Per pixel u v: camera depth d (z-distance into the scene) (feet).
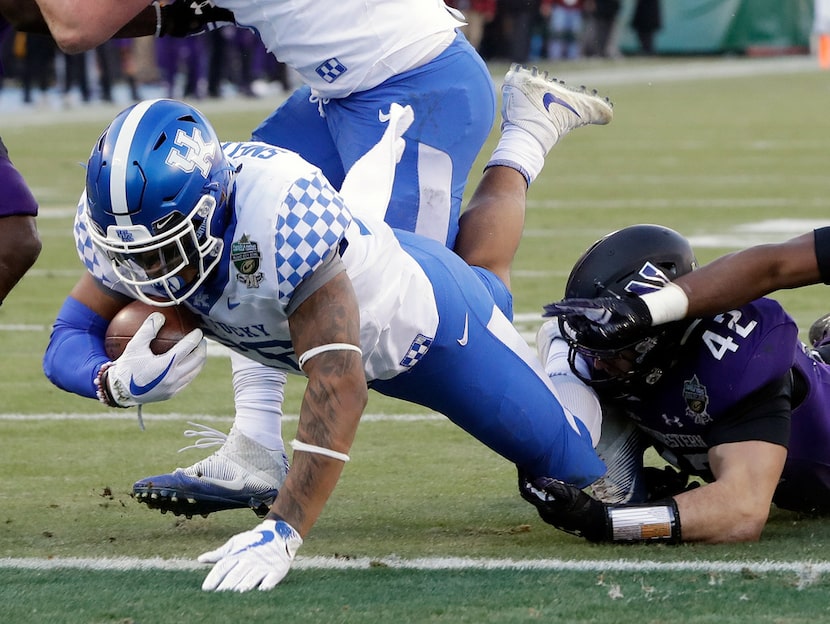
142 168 33.27
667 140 191.72
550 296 82.43
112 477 48.98
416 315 38.55
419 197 47.09
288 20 46.01
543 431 41.19
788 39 388.37
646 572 36.63
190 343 36.19
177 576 36.52
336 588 35.17
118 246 34.12
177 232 33.81
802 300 80.84
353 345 35.09
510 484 47.83
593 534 39.24
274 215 34.47
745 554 38.40
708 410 40.19
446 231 47.83
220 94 251.80
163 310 36.63
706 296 39.06
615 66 328.70
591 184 142.31
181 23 46.47
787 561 37.65
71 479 48.60
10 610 33.40
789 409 40.50
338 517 43.47
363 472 49.32
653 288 39.65
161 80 280.92
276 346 37.40
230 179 34.63
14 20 46.75
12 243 47.47
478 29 296.71
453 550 39.40
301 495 35.19
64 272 95.04
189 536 41.60
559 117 52.21
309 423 34.94
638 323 38.47
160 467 50.37
